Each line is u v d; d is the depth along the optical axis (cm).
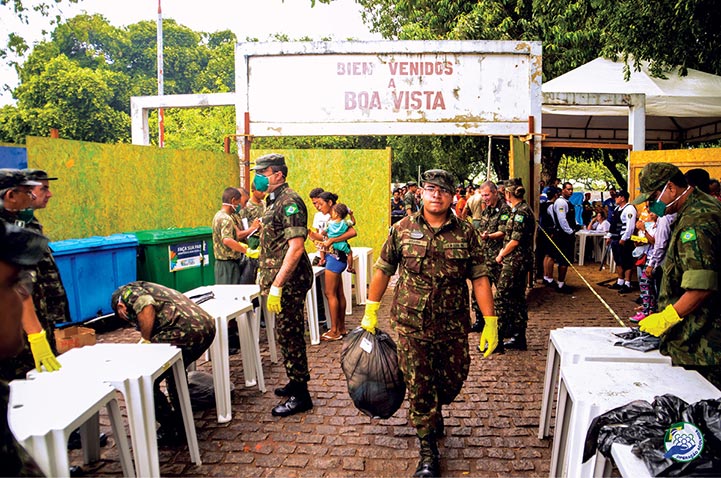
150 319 352
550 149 1554
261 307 548
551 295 911
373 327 350
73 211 723
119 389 283
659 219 602
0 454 124
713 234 274
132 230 814
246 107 895
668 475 177
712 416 196
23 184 335
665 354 304
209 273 830
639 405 221
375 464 346
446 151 1712
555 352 363
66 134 2473
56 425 229
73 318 645
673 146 1653
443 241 315
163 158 859
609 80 1141
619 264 955
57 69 2555
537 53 862
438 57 871
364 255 829
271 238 412
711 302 283
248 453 360
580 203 1368
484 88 873
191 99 934
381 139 2684
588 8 1232
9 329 127
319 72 880
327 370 524
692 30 745
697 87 1118
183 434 376
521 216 554
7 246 124
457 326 321
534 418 413
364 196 1001
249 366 479
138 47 4731
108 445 375
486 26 1275
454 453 358
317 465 345
